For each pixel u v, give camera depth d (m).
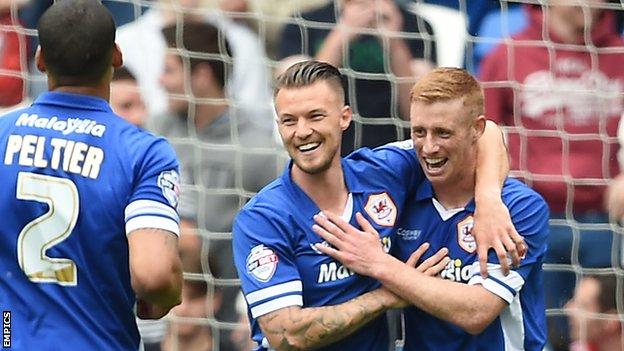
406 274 13.09
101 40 12.11
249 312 13.93
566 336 20.67
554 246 20.80
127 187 11.84
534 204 13.70
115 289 11.93
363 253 13.13
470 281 13.45
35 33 20.20
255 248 13.23
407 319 13.89
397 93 20.75
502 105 21.11
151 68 20.27
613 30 21.45
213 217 19.73
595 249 20.94
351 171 13.56
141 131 12.19
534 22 21.34
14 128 12.08
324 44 20.91
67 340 11.77
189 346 19.42
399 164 13.76
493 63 21.16
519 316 13.76
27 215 11.85
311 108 12.80
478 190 13.47
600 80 21.31
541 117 21.08
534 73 21.14
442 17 21.23
